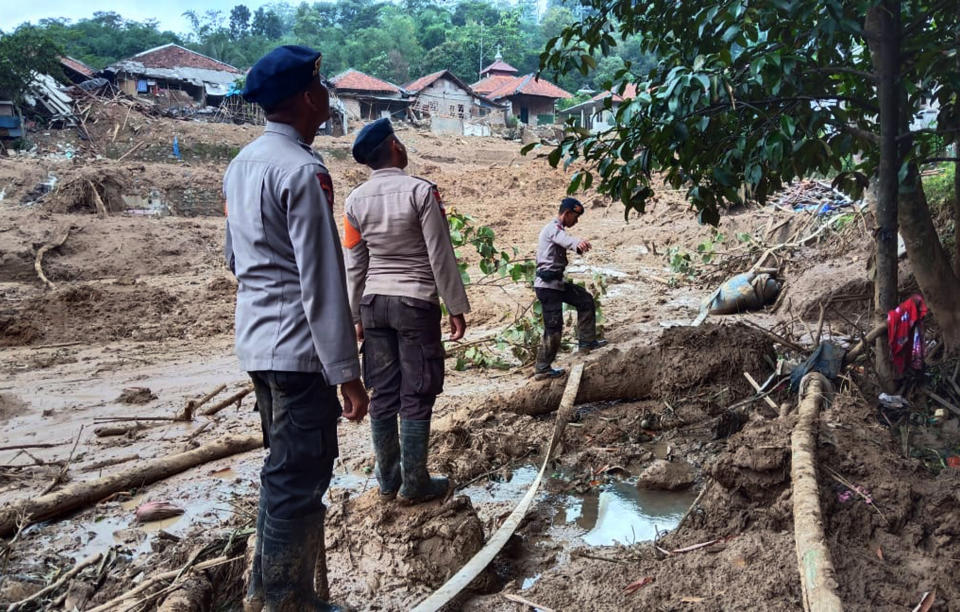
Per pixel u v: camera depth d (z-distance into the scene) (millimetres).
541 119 60000
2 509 4305
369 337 3893
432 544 3590
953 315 5340
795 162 5285
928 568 3219
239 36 98625
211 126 37781
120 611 3271
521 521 4160
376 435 3859
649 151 5133
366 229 3828
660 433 5527
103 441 6023
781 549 3322
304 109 2807
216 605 3506
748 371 5793
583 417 5816
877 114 5371
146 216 22906
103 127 36188
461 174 30984
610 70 63656
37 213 20125
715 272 12188
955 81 4574
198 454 5355
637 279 12891
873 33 4762
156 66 51812
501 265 7973
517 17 85438
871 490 3635
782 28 4938
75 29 78250
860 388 5145
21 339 10680
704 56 4742
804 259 10766
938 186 8789
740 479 3914
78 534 4309
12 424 6680
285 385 2688
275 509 2764
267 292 2689
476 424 5699
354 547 3682
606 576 3447
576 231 18875
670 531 4008
